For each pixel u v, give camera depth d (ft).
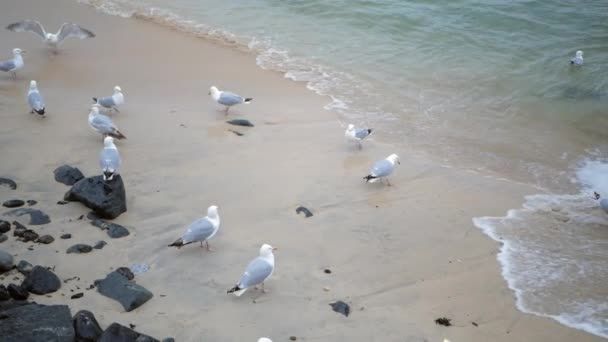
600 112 47.60
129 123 41.19
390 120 45.65
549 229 32.42
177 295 24.73
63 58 53.67
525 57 57.26
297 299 25.27
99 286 24.34
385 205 33.86
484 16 64.95
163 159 36.37
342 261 28.35
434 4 68.28
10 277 24.31
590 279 28.02
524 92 51.03
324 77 53.11
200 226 27.25
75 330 20.94
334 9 68.33
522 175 38.88
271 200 33.06
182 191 33.01
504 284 27.50
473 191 36.22
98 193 29.48
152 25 64.23
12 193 30.86
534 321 25.11
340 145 40.78
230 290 24.30
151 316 23.22
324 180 35.83
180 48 58.08
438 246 30.17
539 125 45.88
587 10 65.72
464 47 59.62
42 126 39.11
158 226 29.48
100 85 48.11
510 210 34.27
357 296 25.88
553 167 39.99
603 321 25.21
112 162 31.27
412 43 60.75
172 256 27.40
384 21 65.31
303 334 23.12
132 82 49.26
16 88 46.01
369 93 50.21
